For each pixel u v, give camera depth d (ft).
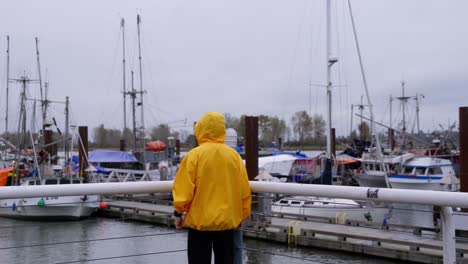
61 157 111.75
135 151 120.16
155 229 61.77
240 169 11.69
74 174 88.33
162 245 51.80
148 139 136.05
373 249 50.19
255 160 72.79
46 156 91.04
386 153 120.47
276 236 57.41
